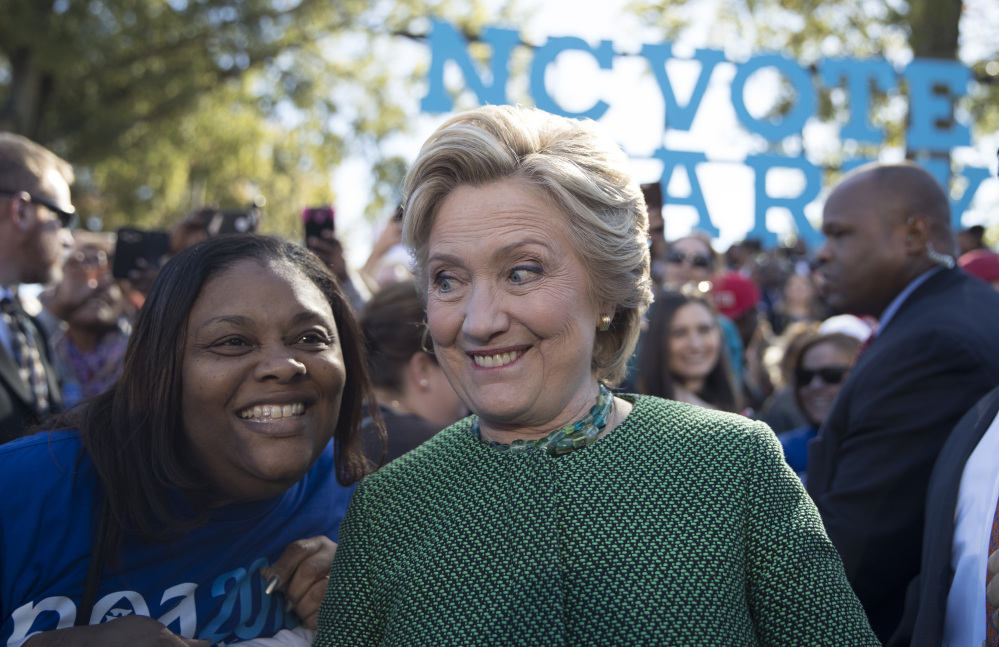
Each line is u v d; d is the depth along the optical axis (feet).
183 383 4.70
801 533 4.24
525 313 4.32
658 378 10.40
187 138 49.80
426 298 4.92
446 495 4.62
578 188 4.34
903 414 6.93
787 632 4.09
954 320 7.14
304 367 4.75
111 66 44.24
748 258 33.96
